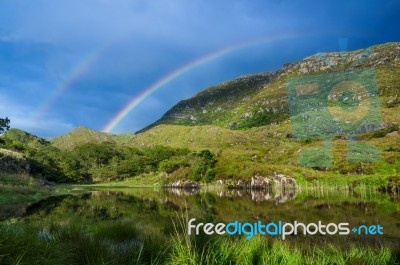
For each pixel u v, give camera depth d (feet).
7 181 137.90
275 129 592.19
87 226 45.37
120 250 24.77
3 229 18.25
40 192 142.00
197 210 83.76
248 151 381.40
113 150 524.11
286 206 100.78
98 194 179.32
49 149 608.19
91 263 20.90
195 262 20.43
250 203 115.85
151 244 26.58
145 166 413.59
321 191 198.59
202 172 313.73
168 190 248.93
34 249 17.88
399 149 201.46
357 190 191.11
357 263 23.17
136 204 110.42
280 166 281.74
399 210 87.61
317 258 24.73
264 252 23.88
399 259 25.48
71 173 390.01
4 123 276.41
